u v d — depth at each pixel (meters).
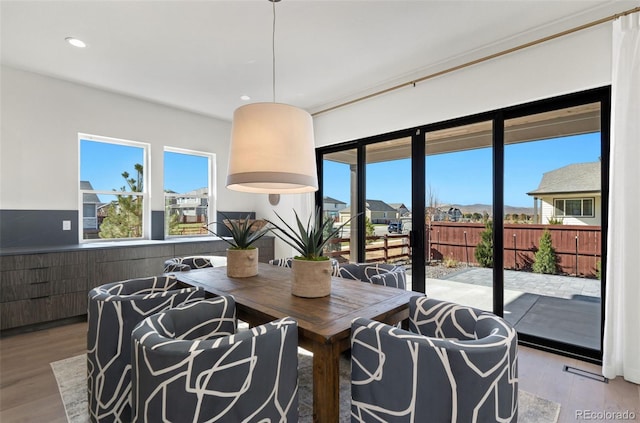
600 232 2.39
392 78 3.42
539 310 2.68
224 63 3.06
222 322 1.54
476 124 3.04
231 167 1.89
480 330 1.34
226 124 4.97
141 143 4.09
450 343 1.08
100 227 3.84
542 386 2.06
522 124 2.77
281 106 1.86
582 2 2.18
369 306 1.58
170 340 1.08
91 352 1.61
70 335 2.92
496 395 1.08
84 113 3.61
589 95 2.41
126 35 2.56
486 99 2.84
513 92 2.68
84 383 2.09
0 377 2.16
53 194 3.43
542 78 2.53
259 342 1.13
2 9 2.21
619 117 2.10
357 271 2.70
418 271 3.44
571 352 2.50
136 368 1.11
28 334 2.94
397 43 2.71
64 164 3.49
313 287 1.72
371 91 3.75
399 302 1.65
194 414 1.03
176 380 1.03
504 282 2.87
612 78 2.15
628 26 2.08
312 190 2.18
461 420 1.04
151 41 2.66
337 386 1.26
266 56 2.93
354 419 1.25
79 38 2.61
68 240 3.53
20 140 3.22
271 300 1.69
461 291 3.13
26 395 1.95
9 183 3.17
